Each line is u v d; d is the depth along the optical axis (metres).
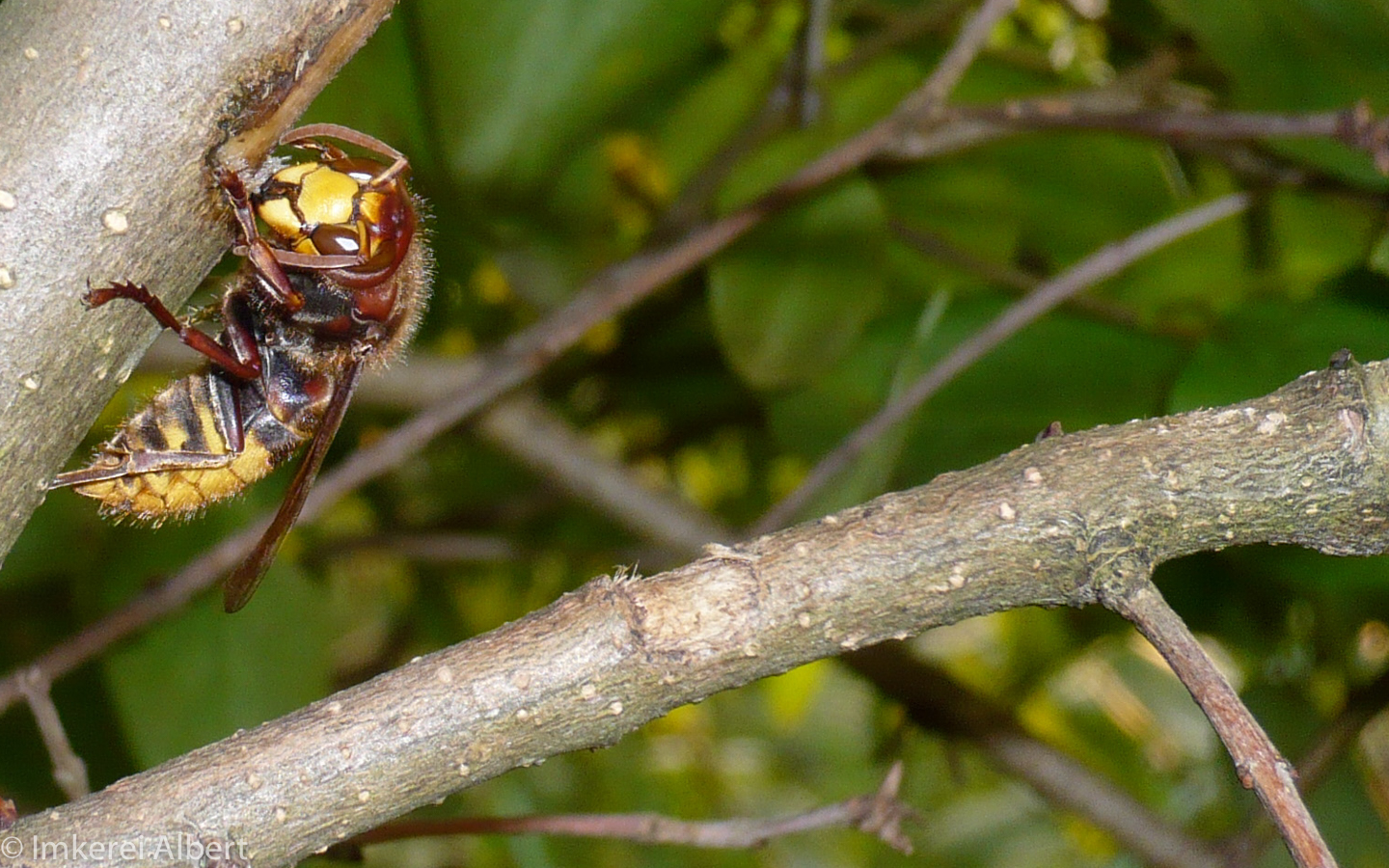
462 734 0.43
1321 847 0.42
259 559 0.45
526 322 0.58
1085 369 0.51
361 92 0.49
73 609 0.51
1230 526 0.43
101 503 0.45
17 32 0.42
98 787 0.52
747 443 0.64
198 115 0.42
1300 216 0.51
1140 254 0.49
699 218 0.51
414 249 0.46
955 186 0.52
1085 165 0.51
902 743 0.52
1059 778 0.51
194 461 0.45
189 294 0.43
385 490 0.63
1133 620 0.43
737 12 0.54
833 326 0.50
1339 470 0.43
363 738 0.43
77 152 0.42
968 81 0.52
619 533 0.61
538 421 0.51
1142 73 0.51
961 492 0.43
